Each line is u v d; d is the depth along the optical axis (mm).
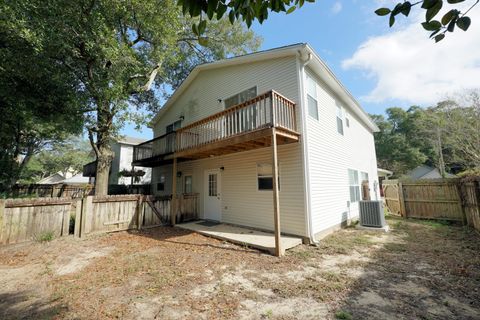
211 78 9758
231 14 1723
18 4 5789
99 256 4965
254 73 7934
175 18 8914
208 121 7320
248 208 7637
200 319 2730
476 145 13609
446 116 16219
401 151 27766
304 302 3113
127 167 19719
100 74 8312
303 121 6387
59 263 4531
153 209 8203
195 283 3676
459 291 3336
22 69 6883
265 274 4039
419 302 3068
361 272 4105
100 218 6977
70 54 7598
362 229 7668
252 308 2971
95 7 7449
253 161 7613
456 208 8562
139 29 9141
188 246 5723
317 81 7766
